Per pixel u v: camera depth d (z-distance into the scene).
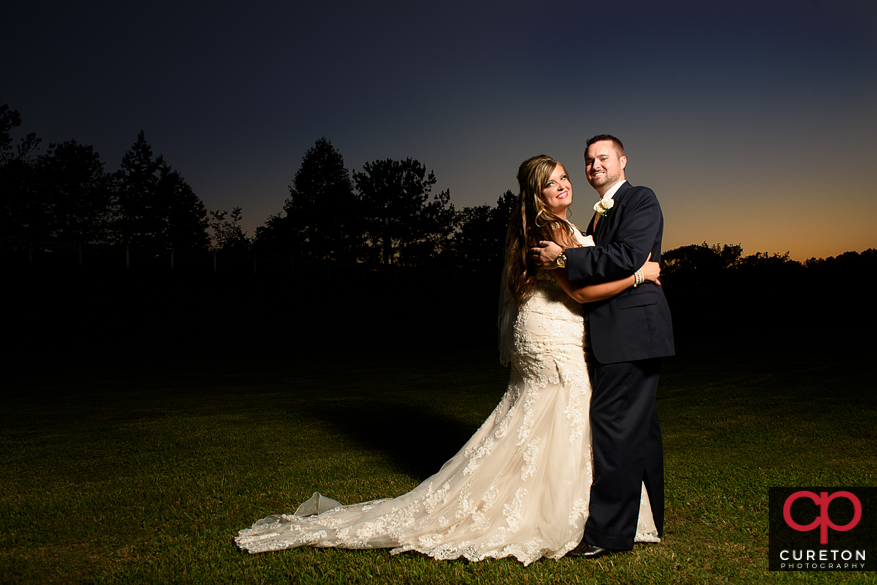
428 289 33.91
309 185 51.12
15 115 41.00
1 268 21.31
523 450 2.96
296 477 4.36
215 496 3.91
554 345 2.98
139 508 3.67
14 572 2.72
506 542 2.80
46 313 21.38
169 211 51.44
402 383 11.11
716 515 3.31
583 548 2.79
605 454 2.79
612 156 3.23
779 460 4.55
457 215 57.38
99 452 5.34
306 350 24.47
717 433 5.72
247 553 2.89
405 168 51.59
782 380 10.22
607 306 2.91
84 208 49.03
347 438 5.86
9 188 43.69
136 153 51.81
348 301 29.38
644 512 3.04
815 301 36.53
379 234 51.38
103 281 23.30
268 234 52.78
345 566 2.69
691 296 37.06
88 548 3.02
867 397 7.89
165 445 5.61
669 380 10.59
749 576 2.53
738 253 58.38
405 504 3.11
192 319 24.23
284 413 7.54
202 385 11.12
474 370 13.63
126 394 9.81
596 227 3.18
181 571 2.69
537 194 3.08
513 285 3.14
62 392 10.14
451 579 2.53
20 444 5.75
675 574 2.56
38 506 3.72
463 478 3.01
